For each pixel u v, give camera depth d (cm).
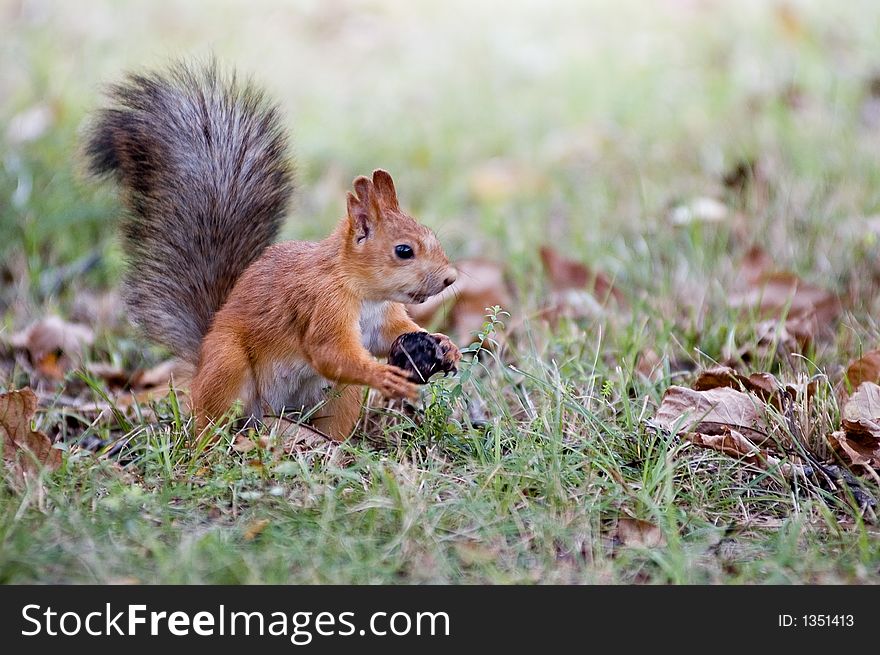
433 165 1594
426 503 750
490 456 840
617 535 745
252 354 918
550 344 1030
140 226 1043
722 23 1995
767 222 1266
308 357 898
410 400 865
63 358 1102
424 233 898
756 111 1614
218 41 2012
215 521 755
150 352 1130
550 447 815
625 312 1130
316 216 1409
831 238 1220
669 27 2048
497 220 1404
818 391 895
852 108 1577
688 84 1764
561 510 752
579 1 2252
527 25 2145
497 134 1678
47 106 1612
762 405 875
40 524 712
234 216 1026
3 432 820
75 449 844
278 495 768
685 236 1253
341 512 746
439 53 2023
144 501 753
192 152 1041
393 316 941
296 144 1600
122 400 1012
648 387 938
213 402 906
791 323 1063
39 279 1236
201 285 1014
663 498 779
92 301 1217
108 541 705
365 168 1575
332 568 686
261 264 940
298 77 1911
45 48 1866
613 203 1415
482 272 1195
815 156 1430
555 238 1352
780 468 812
